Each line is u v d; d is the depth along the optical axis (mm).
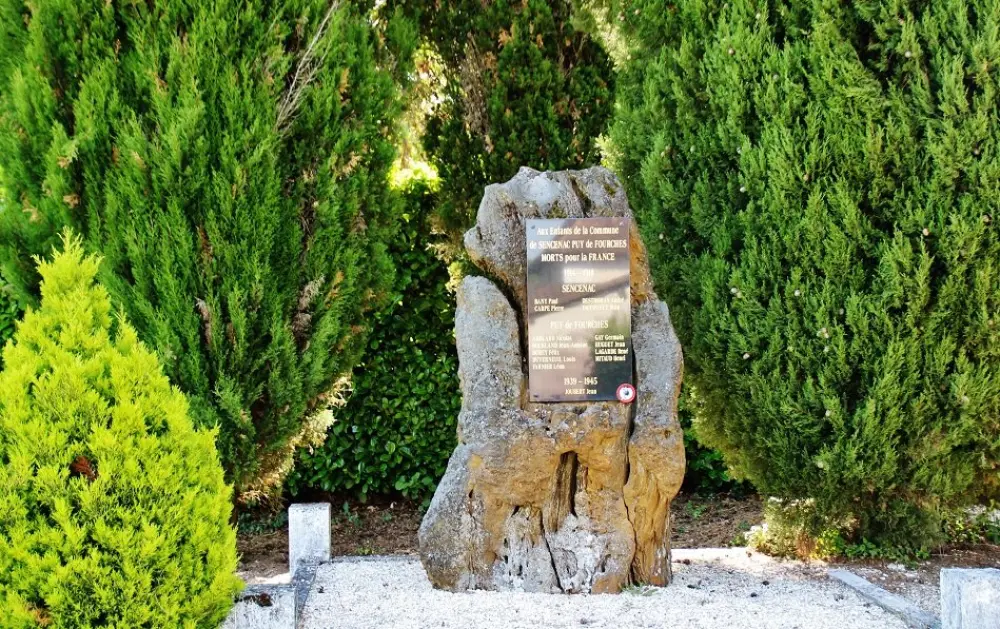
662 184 6070
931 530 5797
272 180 5574
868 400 5316
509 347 5102
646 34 6383
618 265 5148
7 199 5469
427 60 8148
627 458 5117
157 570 3490
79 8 5363
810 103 5531
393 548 7270
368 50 6148
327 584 5320
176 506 3551
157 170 5371
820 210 5484
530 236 5141
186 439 3691
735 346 5742
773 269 5625
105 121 5383
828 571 5609
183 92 5383
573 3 7781
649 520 5188
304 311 5875
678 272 6223
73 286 3719
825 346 5457
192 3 5512
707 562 6016
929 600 5148
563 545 5094
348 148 5945
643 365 5184
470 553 5070
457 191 7859
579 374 5102
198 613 3637
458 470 5070
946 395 5391
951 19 5305
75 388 3467
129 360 3645
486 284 5211
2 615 3293
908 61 5363
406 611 4734
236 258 5512
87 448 3463
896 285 5285
